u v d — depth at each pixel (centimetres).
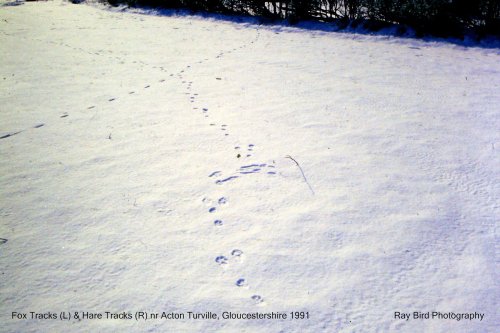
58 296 202
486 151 346
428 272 218
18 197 285
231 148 352
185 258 227
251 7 920
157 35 811
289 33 810
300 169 318
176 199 281
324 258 227
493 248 236
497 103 449
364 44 721
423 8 729
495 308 197
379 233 247
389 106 444
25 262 224
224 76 549
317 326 186
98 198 283
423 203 276
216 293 204
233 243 238
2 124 402
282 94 480
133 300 200
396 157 337
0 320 189
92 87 510
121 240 241
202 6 987
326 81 529
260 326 186
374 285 209
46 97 475
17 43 736
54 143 365
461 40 711
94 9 1105
